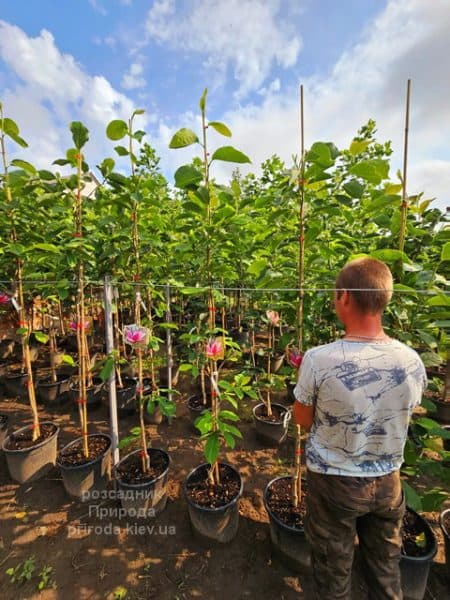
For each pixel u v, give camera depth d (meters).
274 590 1.43
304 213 1.48
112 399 1.99
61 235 2.10
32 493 1.97
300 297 1.53
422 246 1.65
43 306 3.40
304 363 0.99
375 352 0.88
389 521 1.00
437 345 1.36
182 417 2.90
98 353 4.07
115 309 2.26
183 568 1.52
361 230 2.28
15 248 1.83
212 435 1.61
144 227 2.34
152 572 1.51
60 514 1.83
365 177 1.28
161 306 2.64
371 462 0.94
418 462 1.33
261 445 2.50
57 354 3.89
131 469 1.89
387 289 0.90
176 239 2.75
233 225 1.96
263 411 2.67
